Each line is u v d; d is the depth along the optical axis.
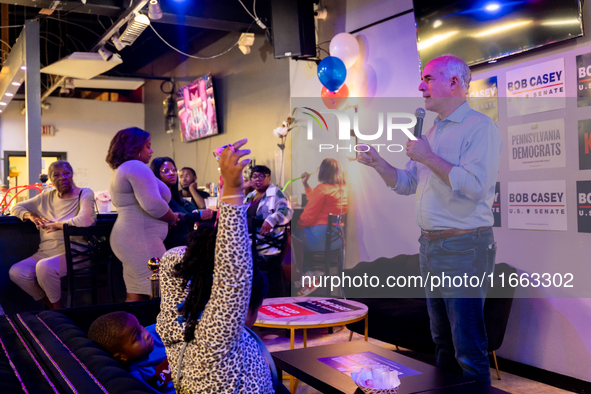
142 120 10.80
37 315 1.74
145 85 10.58
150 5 4.60
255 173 4.30
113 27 5.57
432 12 3.52
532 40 2.95
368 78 4.47
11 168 10.20
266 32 5.20
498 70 3.23
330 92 4.66
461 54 3.37
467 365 2.31
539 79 2.99
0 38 7.32
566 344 2.88
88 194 3.52
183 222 3.53
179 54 8.51
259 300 1.21
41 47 8.63
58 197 3.55
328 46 4.96
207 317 1.08
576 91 2.81
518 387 2.91
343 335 3.98
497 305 2.86
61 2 4.66
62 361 1.15
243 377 1.13
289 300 3.07
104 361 1.15
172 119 8.84
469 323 2.35
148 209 2.81
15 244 3.66
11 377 1.05
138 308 2.12
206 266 1.11
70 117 10.26
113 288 3.79
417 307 3.27
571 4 2.74
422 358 3.42
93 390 0.97
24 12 6.65
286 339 3.84
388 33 4.26
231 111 7.00
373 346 2.46
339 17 4.82
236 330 1.08
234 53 6.88
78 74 6.66
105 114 10.55
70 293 3.37
